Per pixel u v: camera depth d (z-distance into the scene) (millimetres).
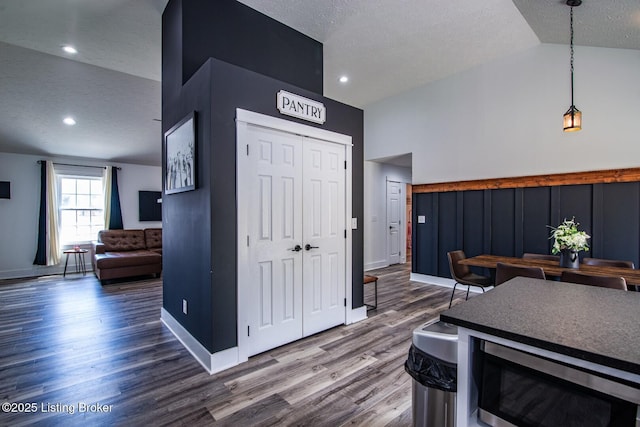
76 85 4309
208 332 2357
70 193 6289
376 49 3945
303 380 2221
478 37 3705
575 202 3670
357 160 3455
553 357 814
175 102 2932
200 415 1847
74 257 6230
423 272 5266
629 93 3328
